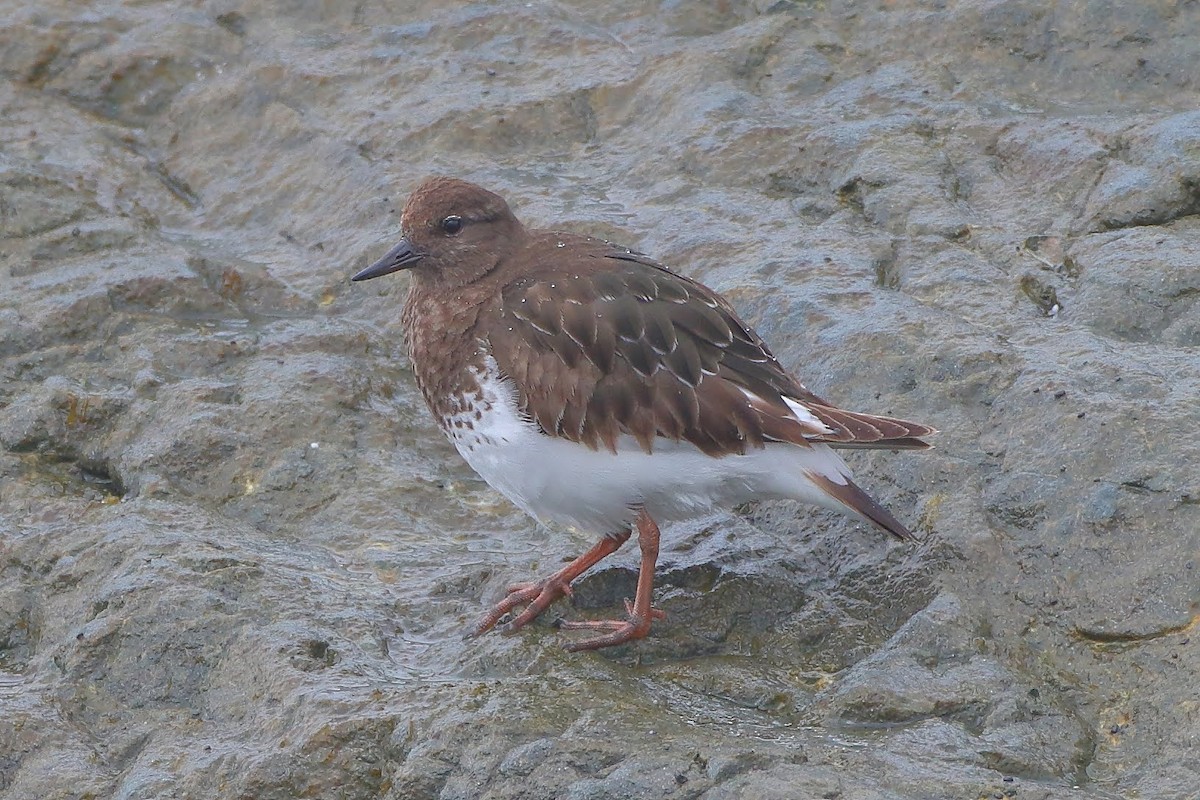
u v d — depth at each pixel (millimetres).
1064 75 16406
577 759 8992
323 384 13945
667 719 9461
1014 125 15625
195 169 17875
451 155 16984
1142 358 11969
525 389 10422
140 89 18609
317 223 16812
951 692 9625
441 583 11531
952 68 16797
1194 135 14555
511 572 11461
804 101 16844
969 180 15227
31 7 19156
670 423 10219
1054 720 9461
